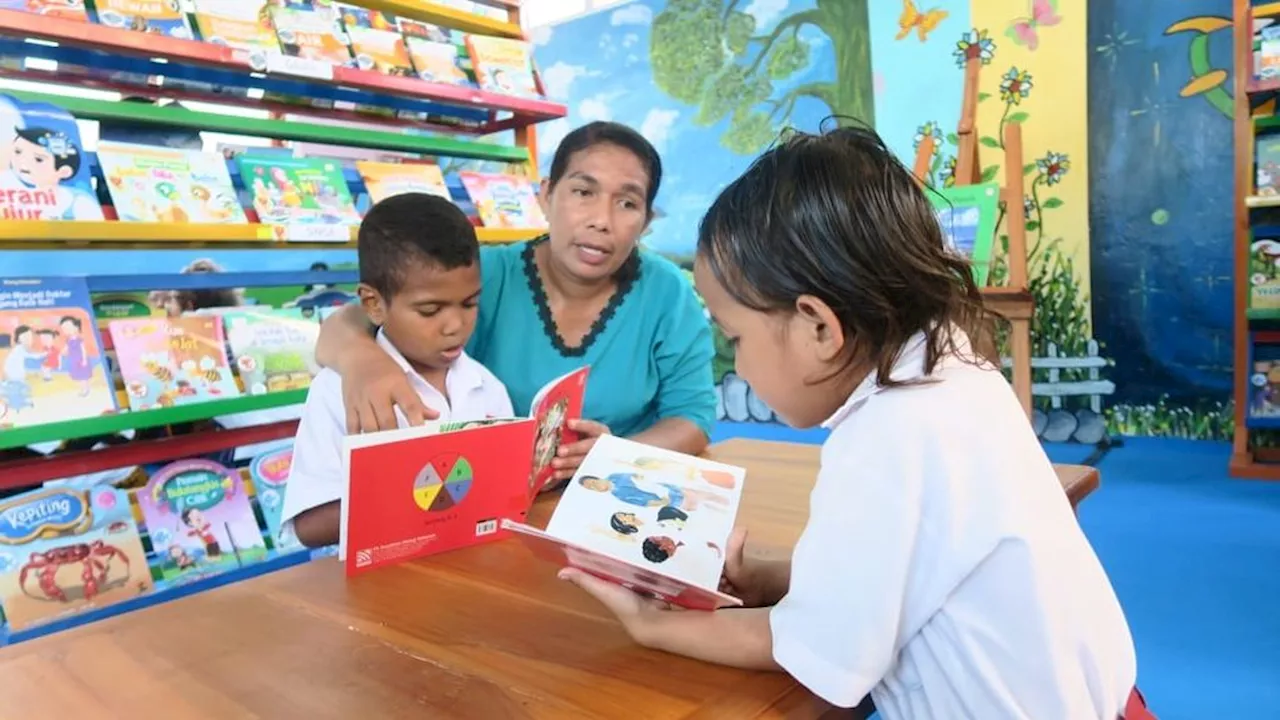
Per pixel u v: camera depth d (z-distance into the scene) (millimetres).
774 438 5121
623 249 1589
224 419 2297
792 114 5320
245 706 710
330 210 2418
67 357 1927
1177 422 4344
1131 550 2930
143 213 2076
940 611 712
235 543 2176
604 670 766
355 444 978
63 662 804
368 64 2406
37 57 2000
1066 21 4375
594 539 935
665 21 5750
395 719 684
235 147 2768
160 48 1998
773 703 705
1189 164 4164
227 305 2316
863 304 738
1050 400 4633
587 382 1686
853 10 5008
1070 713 697
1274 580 2625
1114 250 4398
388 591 975
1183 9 4094
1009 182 4332
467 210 2729
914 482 691
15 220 1851
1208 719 1927
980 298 827
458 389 1437
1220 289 4164
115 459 2066
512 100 2674
